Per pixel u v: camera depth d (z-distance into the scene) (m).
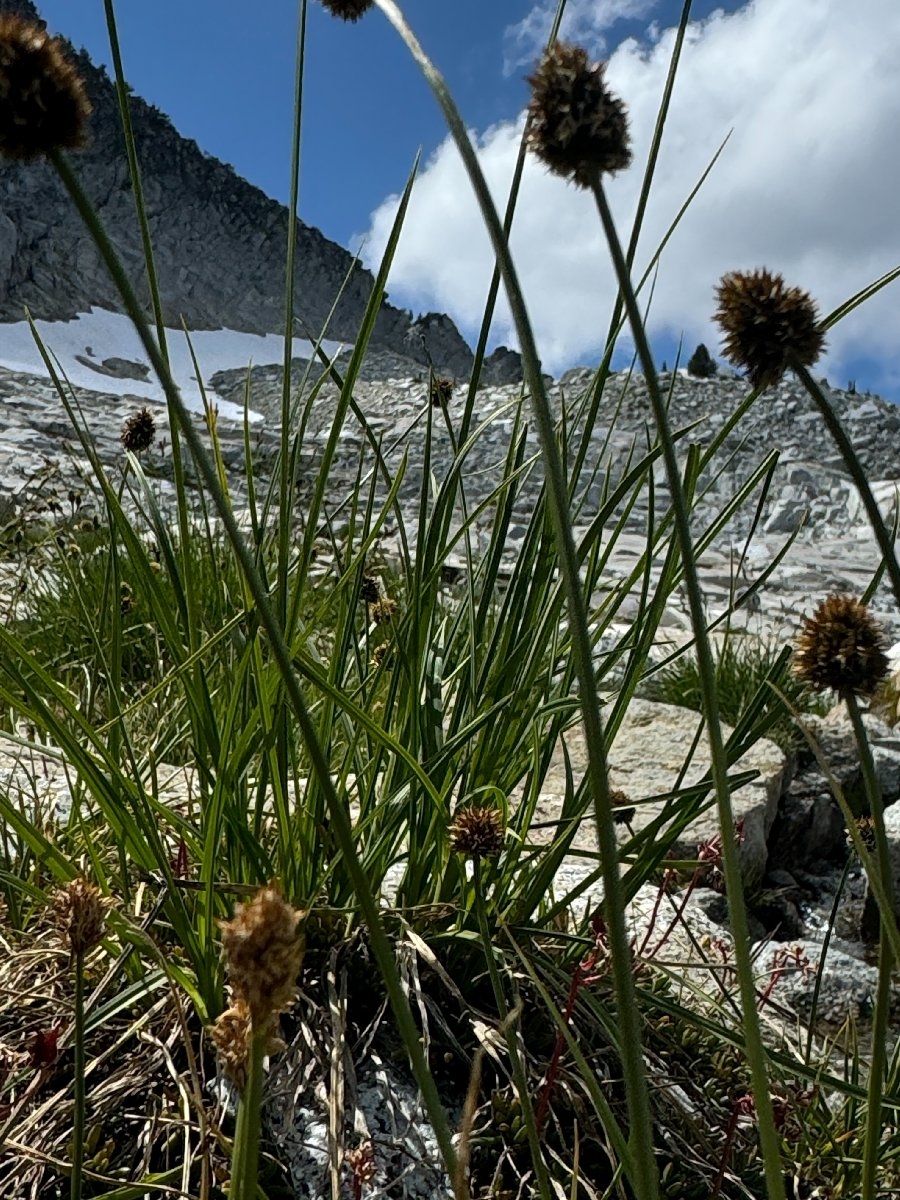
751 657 1.01
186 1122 0.24
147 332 0.14
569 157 0.14
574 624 0.13
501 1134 0.27
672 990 0.40
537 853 0.32
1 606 0.78
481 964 0.31
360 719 0.26
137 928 0.25
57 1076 0.27
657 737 0.84
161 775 0.45
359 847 0.31
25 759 0.47
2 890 0.34
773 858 0.82
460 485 0.35
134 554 0.30
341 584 0.31
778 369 0.17
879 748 0.94
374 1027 0.28
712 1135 0.31
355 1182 0.22
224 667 0.35
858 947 0.72
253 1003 0.12
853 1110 0.34
